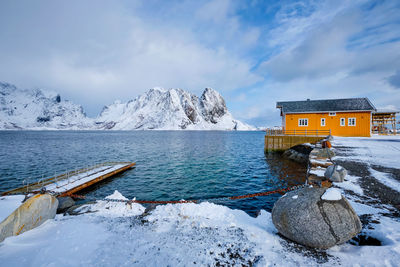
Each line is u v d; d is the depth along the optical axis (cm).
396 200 689
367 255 370
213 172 2117
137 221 579
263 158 2928
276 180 1725
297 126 3359
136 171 2197
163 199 1357
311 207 423
